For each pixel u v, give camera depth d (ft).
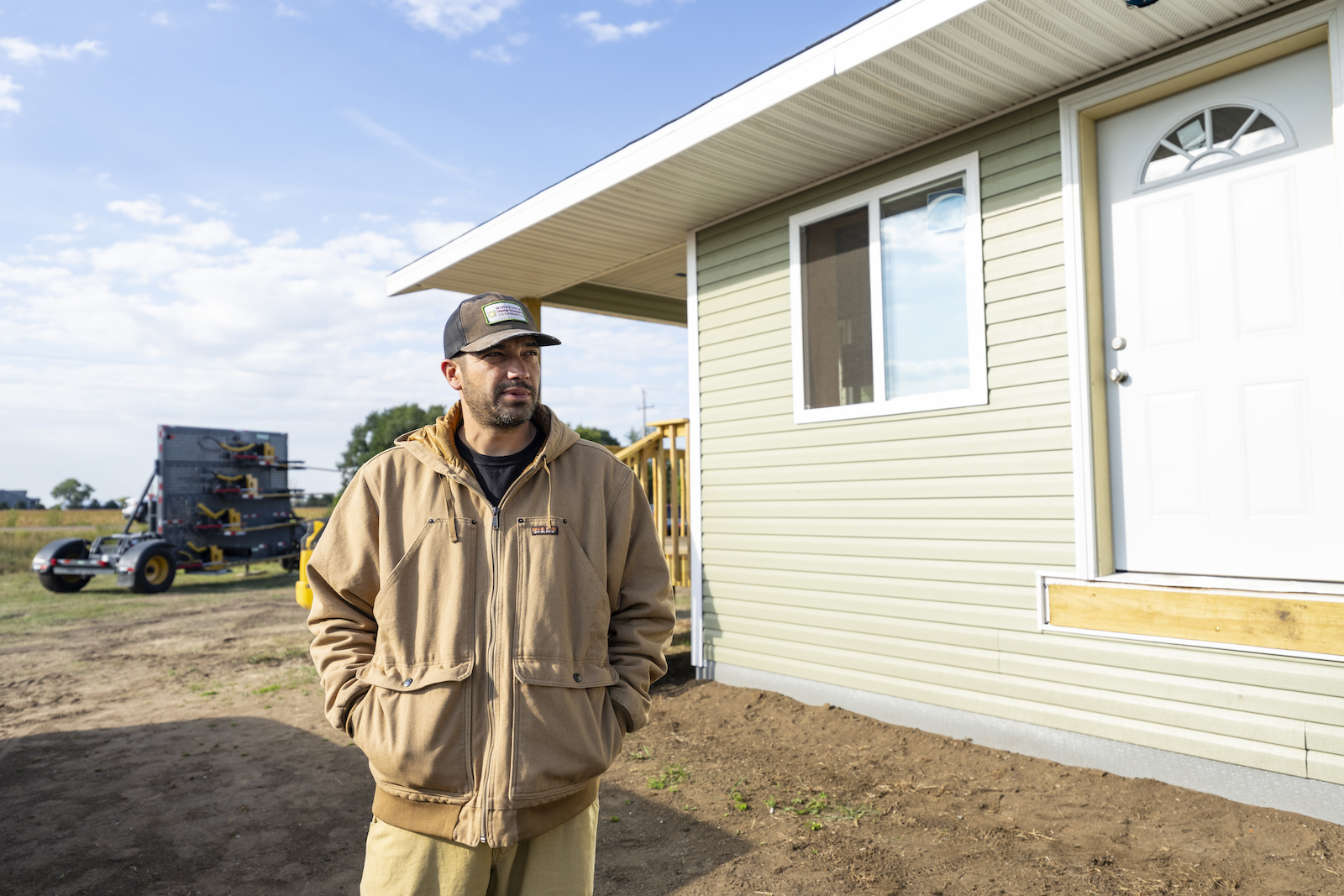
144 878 10.05
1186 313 11.73
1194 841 9.53
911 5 11.30
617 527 6.07
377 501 5.74
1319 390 10.49
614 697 5.79
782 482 17.21
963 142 14.20
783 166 15.93
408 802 5.36
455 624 5.38
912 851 9.84
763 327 17.84
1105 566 12.22
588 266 22.68
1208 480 11.46
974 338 13.79
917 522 14.61
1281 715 10.25
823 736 14.39
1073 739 12.30
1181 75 11.47
